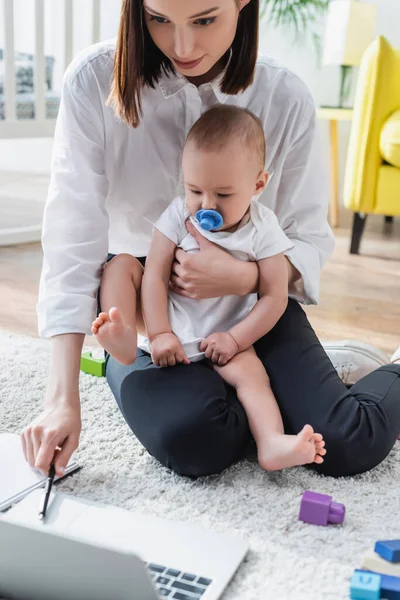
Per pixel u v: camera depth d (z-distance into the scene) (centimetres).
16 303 201
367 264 263
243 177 117
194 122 126
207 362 124
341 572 92
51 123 274
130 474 114
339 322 201
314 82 360
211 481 113
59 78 350
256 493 110
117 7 337
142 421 114
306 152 134
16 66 277
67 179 121
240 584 88
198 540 94
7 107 260
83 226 119
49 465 103
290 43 362
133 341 112
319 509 102
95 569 73
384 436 117
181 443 110
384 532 101
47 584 77
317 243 137
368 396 120
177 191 130
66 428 104
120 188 130
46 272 119
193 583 86
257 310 122
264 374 121
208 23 107
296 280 132
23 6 421
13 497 102
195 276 120
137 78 116
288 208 137
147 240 134
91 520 97
